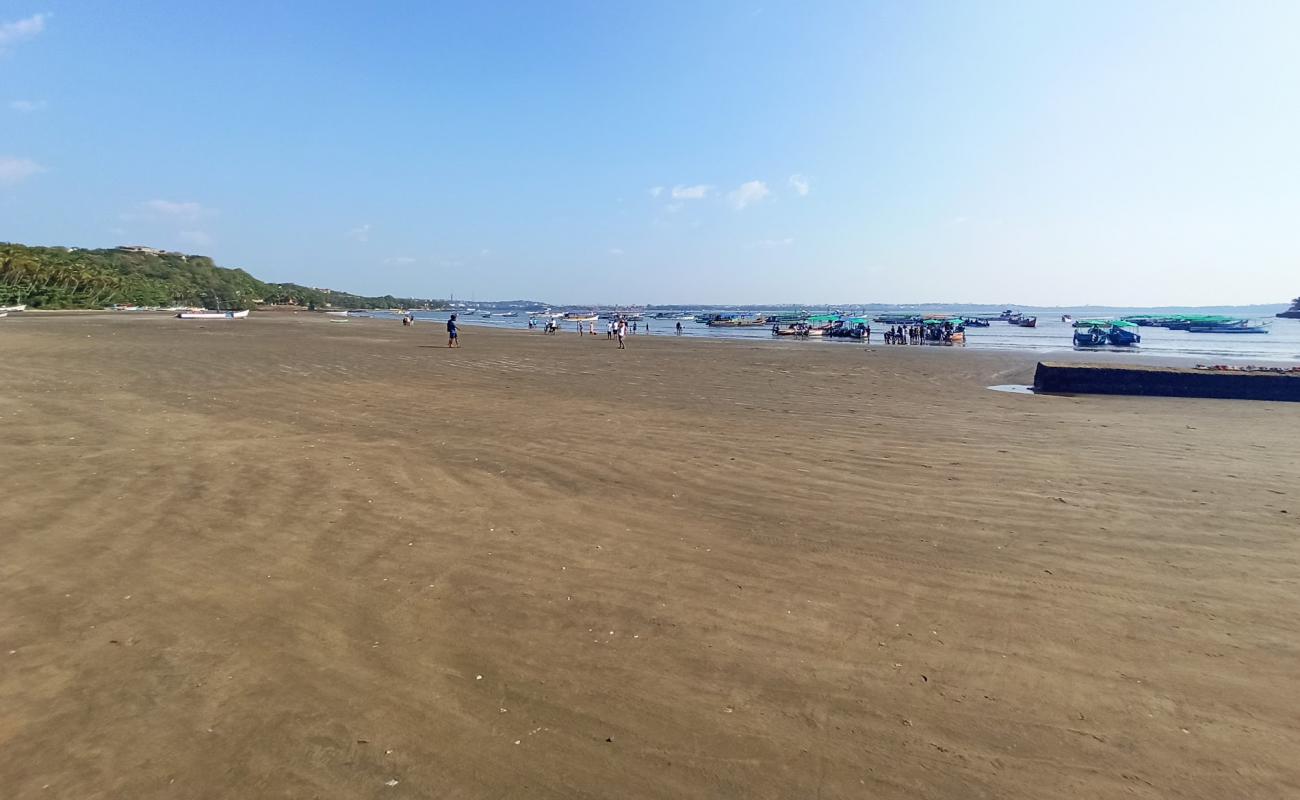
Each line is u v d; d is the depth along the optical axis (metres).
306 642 4.07
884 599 4.88
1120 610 4.71
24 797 2.74
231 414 11.65
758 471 8.67
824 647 4.18
